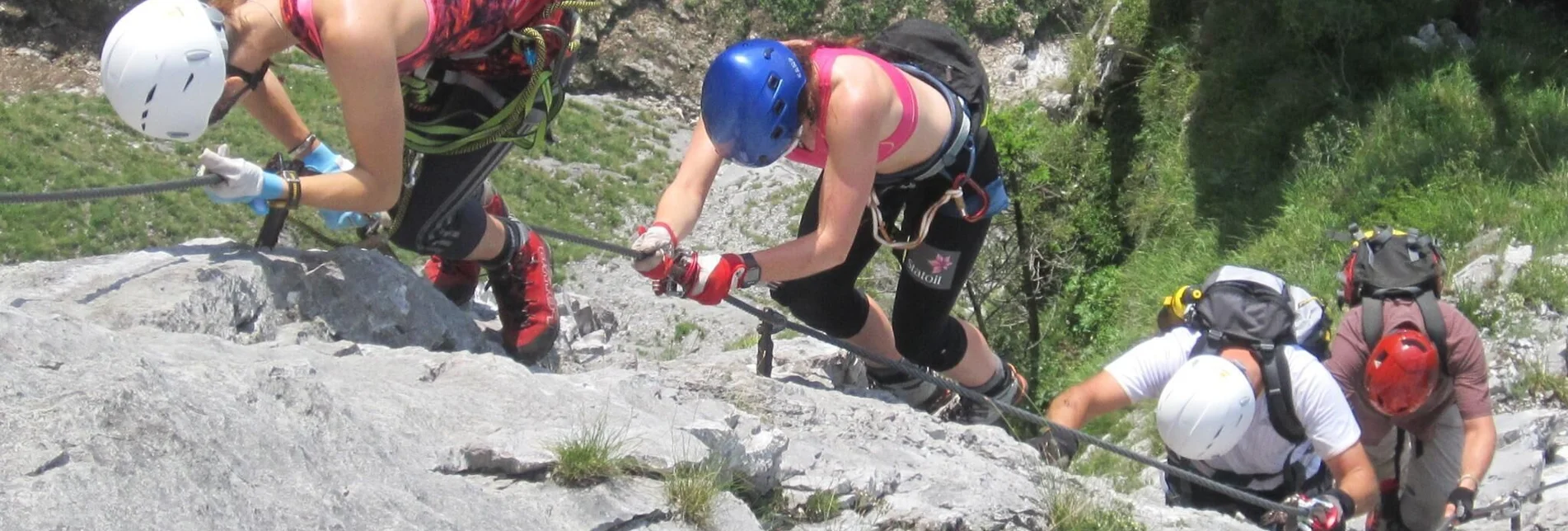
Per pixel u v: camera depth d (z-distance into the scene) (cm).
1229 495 404
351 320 393
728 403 391
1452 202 1178
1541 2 1523
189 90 324
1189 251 1584
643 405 343
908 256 470
